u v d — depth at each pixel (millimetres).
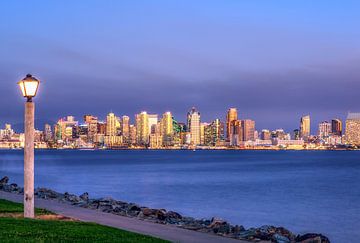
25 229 20078
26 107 22406
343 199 64438
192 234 20781
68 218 24719
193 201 61844
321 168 164750
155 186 87938
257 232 25031
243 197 67500
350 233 37625
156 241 18359
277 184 92500
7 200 32750
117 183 95375
